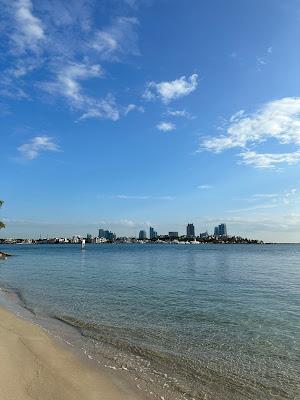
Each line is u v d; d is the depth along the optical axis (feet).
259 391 36.96
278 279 145.59
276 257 368.27
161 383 37.81
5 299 90.74
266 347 51.13
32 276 154.92
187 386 37.45
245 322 66.33
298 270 194.49
